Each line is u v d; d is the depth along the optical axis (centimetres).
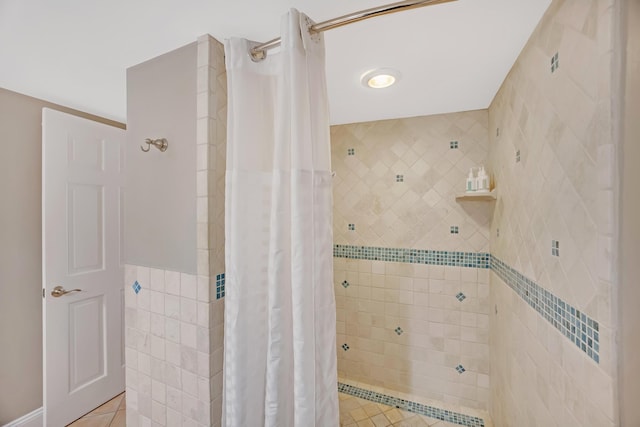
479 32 96
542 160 90
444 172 176
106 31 98
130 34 100
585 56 66
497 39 100
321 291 85
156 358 117
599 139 61
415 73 125
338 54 110
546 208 88
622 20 57
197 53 105
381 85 136
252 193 97
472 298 171
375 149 192
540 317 93
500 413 143
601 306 61
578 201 70
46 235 148
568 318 75
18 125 150
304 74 83
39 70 125
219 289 109
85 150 165
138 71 121
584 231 68
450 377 176
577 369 71
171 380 113
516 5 84
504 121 132
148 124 118
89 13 89
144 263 120
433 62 116
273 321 89
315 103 84
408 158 184
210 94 104
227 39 95
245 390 96
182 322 110
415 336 184
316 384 84
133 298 123
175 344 112
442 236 177
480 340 169
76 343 161
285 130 86
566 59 75
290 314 92
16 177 149
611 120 58
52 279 150
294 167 81
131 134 124
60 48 109
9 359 146
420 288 182
